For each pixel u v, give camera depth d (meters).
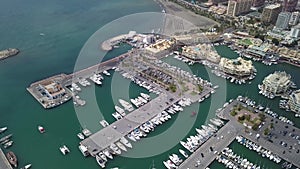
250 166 182.50
